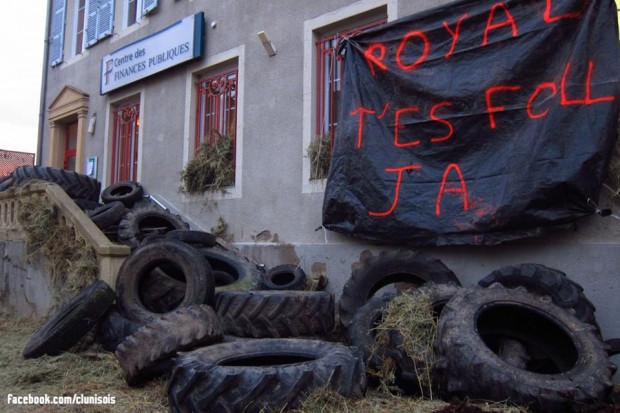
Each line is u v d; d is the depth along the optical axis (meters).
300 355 4.03
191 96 9.61
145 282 6.09
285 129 7.90
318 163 7.34
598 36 4.93
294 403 3.43
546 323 4.32
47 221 7.49
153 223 8.52
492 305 4.26
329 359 3.72
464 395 3.74
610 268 4.97
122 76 11.12
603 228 5.04
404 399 3.95
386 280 5.97
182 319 4.33
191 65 9.64
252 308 5.38
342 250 6.89
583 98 4.91
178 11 10.14
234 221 8.48
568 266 5.19
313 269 7.19
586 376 3.63
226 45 9.02
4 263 8.45
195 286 5.77
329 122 7.55
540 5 5.30
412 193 5.91
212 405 3.42
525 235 5.17
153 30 10.73
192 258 5.90
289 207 7.69
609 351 4.02
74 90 12.91
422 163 5.90
